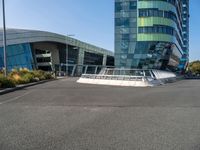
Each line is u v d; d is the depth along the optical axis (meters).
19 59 61.97
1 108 11.54
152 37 59.78
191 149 5.63
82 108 11.27
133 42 60.28
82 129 7.50
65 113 10.07
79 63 92.00
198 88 23.16
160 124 8.02
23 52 64.75
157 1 60.06
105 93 18.03
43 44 80.88
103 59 107.56
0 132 7.22
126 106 11.77
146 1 59.97
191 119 8.76
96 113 10.04
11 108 11.48
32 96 16.22
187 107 11.39
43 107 11.63
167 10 61.28
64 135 6.86
